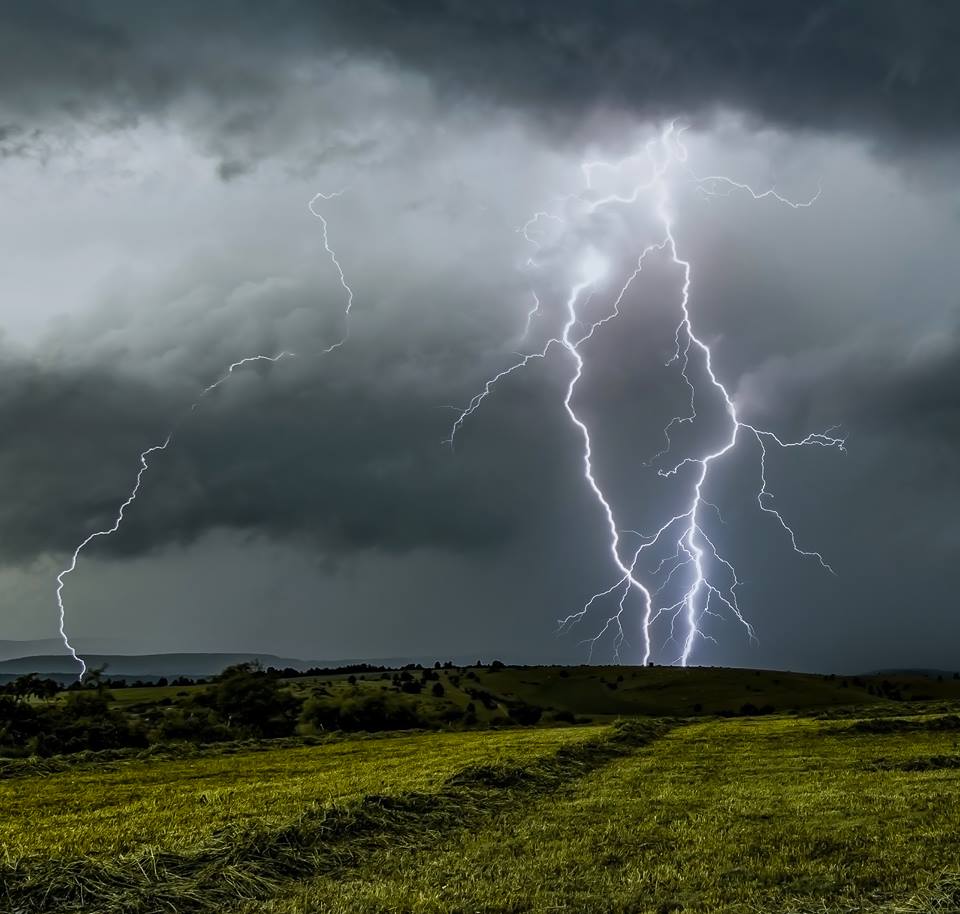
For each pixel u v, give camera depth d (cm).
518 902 954
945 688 9038
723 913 902
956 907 900
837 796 1694
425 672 10512
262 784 2223
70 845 1287
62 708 4919
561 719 7769
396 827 1384
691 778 2106
